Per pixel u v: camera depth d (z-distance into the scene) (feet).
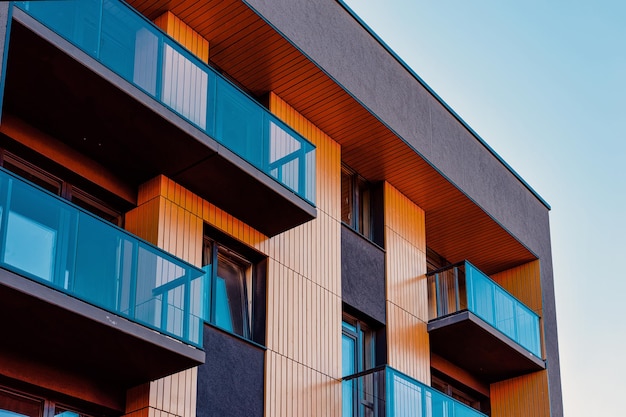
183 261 49.34
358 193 71.92
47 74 46.39
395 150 69.31
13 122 48.85
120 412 49.21
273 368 56.03
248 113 56.75
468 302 71.51
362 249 67.36
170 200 53.72
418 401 61.98
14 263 41.04
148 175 53.93
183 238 53.57
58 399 47.21
